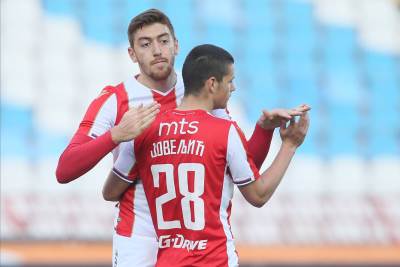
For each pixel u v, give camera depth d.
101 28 49.91
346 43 53.38
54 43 48.66
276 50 51.81
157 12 14.15
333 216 43.06
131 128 12.73
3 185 41.69
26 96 45.72
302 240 41.69
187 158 13.25
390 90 51.78
